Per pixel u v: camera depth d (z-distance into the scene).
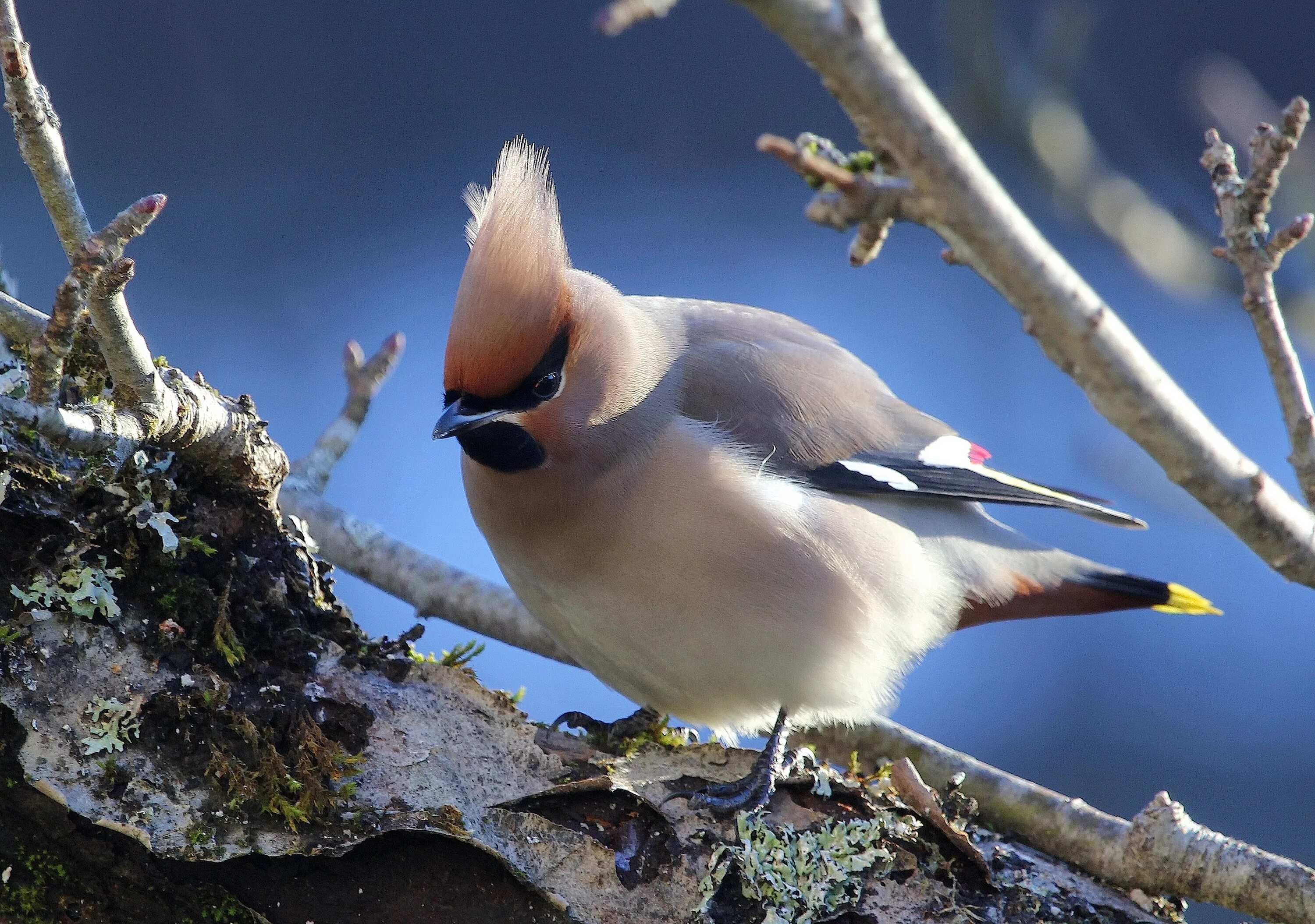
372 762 6.65
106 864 6.26
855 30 4.46
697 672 8.76
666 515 8.52
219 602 6.70
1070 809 7.77
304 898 6.39
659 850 6.82
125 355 6.23
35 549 6.54
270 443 6.97
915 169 4.68
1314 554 5.46
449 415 8.43
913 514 9.69
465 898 6.51
